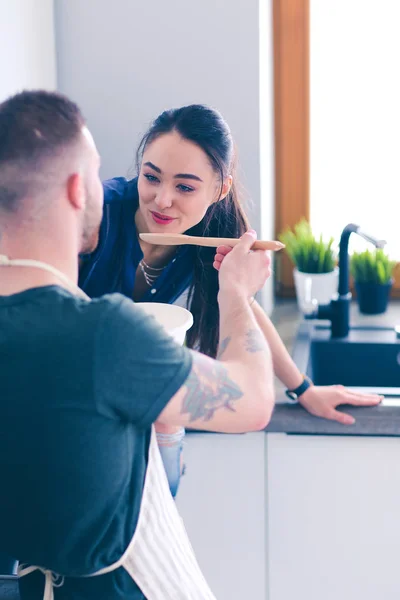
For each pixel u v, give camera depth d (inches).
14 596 39.4
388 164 96.3
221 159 53.1
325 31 93.8
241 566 71.2
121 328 30.0
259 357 34.6
